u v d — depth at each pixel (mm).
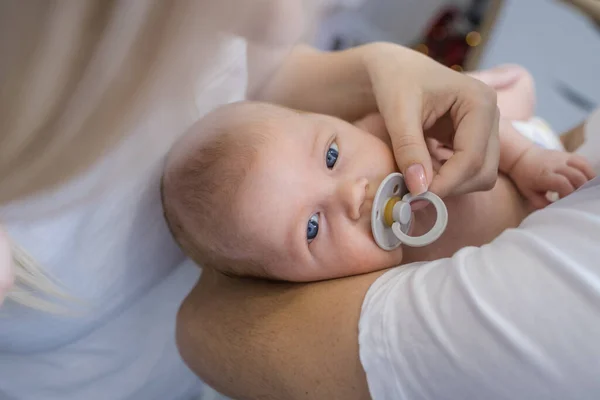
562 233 408
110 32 260
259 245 668
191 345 667
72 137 288
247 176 655
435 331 414
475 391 395
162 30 274
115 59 268
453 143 661
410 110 631
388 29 1678
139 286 788
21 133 277
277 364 539
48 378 821
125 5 255
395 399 440
